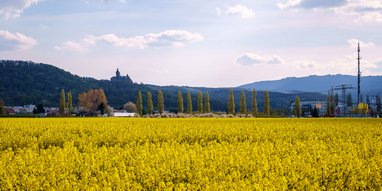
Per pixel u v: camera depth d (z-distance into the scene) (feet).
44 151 61.77
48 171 48.91
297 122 150.10
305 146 72.59
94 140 86.53
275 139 91.97
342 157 60.03
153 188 45.98
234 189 41.42
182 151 62.44
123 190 43.04
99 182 45.16
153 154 59.93
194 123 133.59
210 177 48.78
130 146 76.43
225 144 76.02
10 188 42.75
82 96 439.63
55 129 104.32
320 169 52.34
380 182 49.19
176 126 115.24
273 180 45.47
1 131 99.60
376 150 71.82
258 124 131.34
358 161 55.62
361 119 187.11
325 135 98.53
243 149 66.13
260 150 65.92
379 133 104.47
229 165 53.88
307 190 45.52
